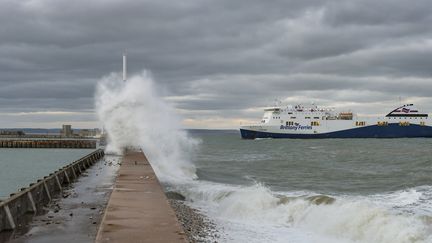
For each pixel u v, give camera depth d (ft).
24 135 372.99
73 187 58.80
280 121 380.78
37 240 31.83
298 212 50.60
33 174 119.44
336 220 45.57
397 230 40.96
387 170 117.50
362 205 47.42
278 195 61.31
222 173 105.19
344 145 285.43
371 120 383.65
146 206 38.17
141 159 89.30
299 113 382.83
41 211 42.34
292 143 320.70
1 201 36.99
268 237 43.11
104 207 44.52
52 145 244.42
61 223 37.19
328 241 42.09
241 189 66.03
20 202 38.99
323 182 91.20
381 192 74.33
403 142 325.62
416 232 40.16
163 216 34.09
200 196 65.16
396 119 387.34
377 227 42.68
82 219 38.83
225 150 237.66
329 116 385.09
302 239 42.55
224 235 43.37
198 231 44.55
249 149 248.32
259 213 52.80
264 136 383.04
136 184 52.03
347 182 91.09
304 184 87.45
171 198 64.44
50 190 51.49
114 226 30.78
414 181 89.81
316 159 164.14
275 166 132.16
